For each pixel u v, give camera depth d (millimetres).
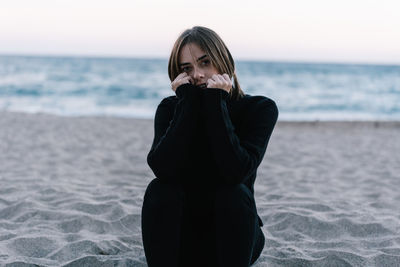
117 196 3848
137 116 15367
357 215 3383
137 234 2881
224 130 1685
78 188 4234
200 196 1807
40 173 5082
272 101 1903
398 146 8320
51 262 2354
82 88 27891
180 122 1751
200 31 1851
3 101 19828
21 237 2660
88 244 2562
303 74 51062
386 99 24859
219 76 1771
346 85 35500
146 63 76188
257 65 82750
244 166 1659
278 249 2596
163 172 1749
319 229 3061
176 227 1701
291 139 9094
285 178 5141
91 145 7551
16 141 7625
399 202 3990
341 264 2375
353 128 11469
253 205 1711
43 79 34594
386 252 2590
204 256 1815
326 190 4535
